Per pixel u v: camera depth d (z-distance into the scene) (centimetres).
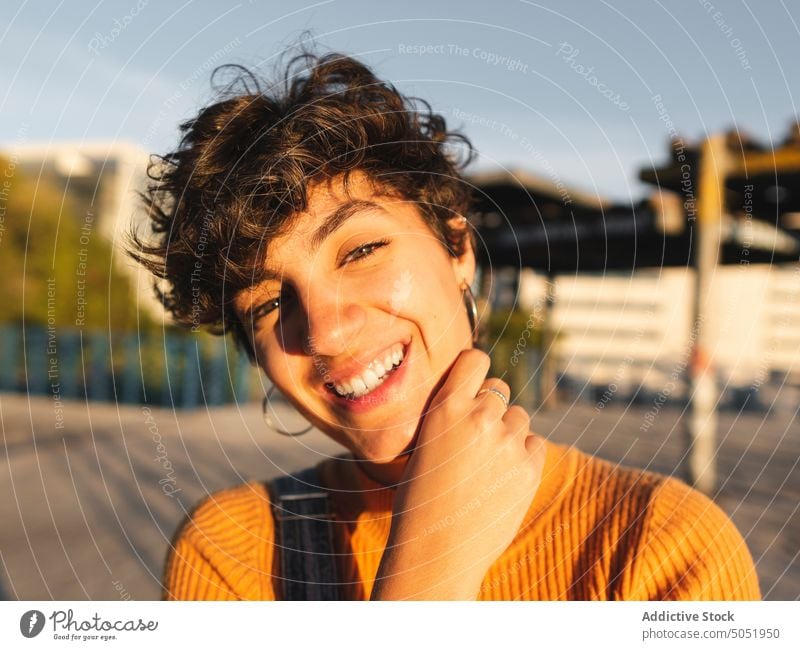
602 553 93
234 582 105
